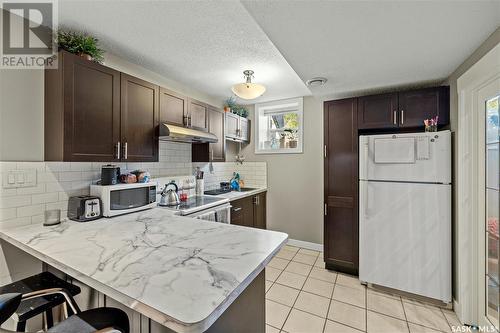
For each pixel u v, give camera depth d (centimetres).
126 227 152
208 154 295
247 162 392
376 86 248
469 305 180
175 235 135
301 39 155
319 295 222
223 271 90
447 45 161
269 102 373
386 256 223
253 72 250
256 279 122
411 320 187
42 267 157
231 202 289
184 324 61
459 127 187
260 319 125
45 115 163
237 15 154
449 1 116
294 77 266
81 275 89
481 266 171
